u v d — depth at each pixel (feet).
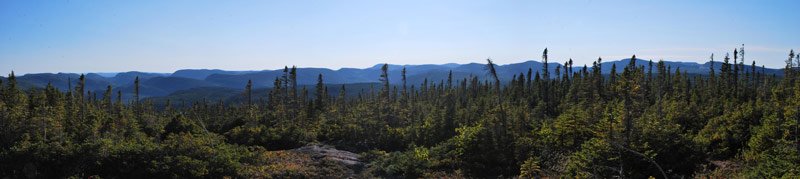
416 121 197.26
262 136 184.03
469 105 223.10
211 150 124.47
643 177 82.48
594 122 126.00
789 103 107.86
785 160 69.97
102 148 113.91
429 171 125.18
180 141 125.70
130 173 111.75
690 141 93.71
